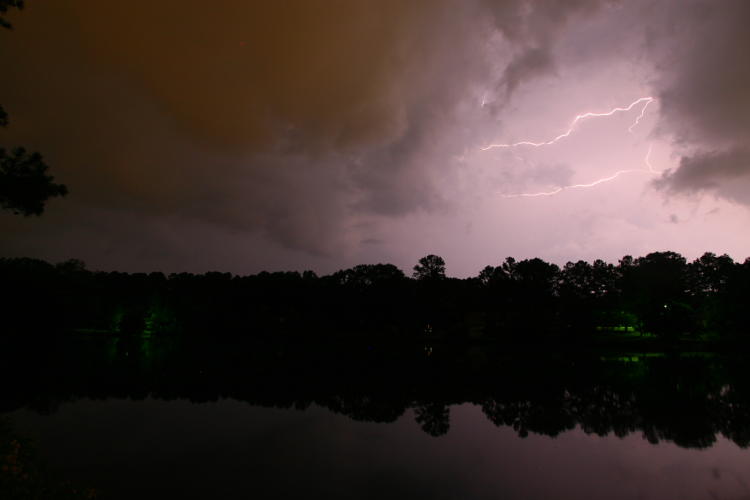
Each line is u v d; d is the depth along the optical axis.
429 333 89.50
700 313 68.44
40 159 11.83
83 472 11.87
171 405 21.55
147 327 101.62
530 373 35.78
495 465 12.86
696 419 18.73
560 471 12.38
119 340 76.88
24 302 54.41
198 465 12.60
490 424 17.98
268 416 19.27
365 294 93.56
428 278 92.44
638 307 72.75
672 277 75.06
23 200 11.59
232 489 10.80
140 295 100.69
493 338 81.75
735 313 68.44
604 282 106.25
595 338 75.31
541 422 18.33
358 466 12.66
